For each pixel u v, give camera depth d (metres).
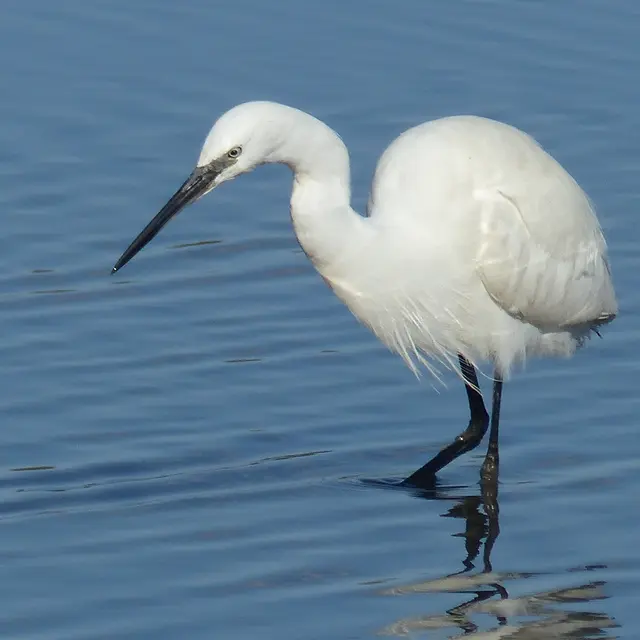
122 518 10.96
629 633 9.43
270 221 15.64
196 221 15.62
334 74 18.05
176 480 11.53
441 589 9.96
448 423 12.56
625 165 16.38
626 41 18.67
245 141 10.27
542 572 10.21
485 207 11.23
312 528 10.87
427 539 10.71
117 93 17.59
